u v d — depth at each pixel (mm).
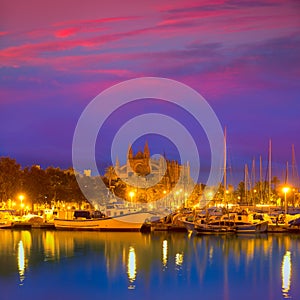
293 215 126500
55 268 73312
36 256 85188
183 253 87188
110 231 125125
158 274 68312
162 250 91188
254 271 70188
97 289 59969
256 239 107000
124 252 89062
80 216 134000
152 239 108562
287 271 70062
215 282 63250
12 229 137875
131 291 59062
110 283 62938
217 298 55625
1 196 178000
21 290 59812
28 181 181750
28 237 115438
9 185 178125
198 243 100875
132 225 123625
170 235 116188
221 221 118625
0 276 67688
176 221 128500
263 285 61344
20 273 69625
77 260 80562
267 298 55406
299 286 60719
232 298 55562
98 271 70688
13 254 87688
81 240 107875
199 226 116562
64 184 189625
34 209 194250
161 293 58000
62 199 186250
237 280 64188
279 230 116750
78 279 65375
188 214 137000
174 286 61156
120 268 73000
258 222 119000
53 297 56656
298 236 111812
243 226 115625
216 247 94500
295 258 81312
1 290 59781
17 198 179125
